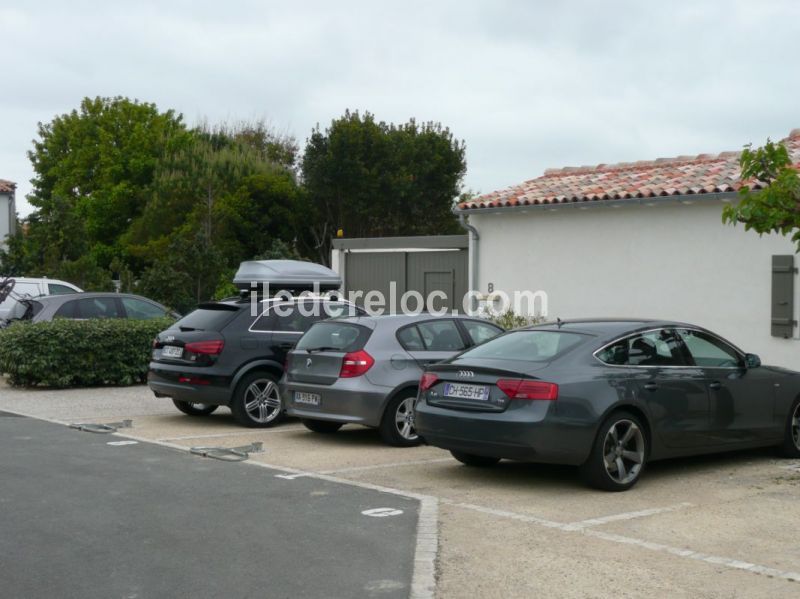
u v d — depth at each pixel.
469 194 44.38
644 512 7.16
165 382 11.73
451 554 5.99
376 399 9.98
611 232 14.82
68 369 15.39
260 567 5.69
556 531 6.57
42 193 50.69
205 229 36.19
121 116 48.78
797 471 8.91
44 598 5.12
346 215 41.00
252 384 11.58
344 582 5.41
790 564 5.80
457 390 8.16
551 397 7.61
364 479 8.51
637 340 8.41
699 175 14.44
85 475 8.49
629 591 5.27
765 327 12.89
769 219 8.25
